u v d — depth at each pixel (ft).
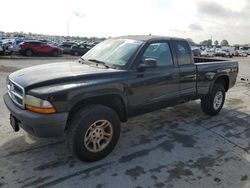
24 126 10.63
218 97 19.25
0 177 10.22
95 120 11.12
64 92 10.14
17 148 12.65
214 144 14.21
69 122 10.99
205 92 17.93
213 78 18.22
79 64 13.99
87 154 11.27
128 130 15.70
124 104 12.51
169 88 14.92
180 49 15.81
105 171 10.99
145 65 13.08
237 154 13.15
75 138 10.77
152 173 10.98
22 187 9.66
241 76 46.98
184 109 20.79
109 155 12.37
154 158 12.29
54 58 74.02
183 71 15.64
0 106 19.34
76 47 91.15
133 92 12.81
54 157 11.94
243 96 27.12
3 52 70.74
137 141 14.14
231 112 20.67
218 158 12.60
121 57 13.26
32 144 13.12
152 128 16.20
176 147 13.60
